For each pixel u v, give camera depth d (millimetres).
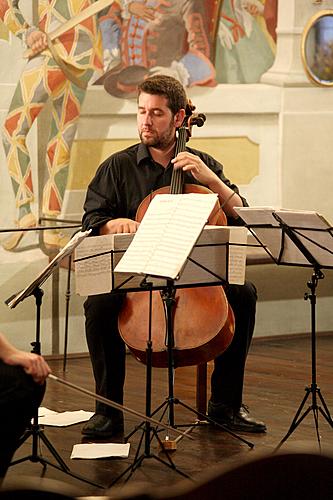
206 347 4766
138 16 7594
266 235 4660
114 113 7574
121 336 4840
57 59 7277
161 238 4020
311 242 4449
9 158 7188
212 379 5262
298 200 8469
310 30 8305
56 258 3885
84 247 4309
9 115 7160
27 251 7301
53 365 7160
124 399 5941
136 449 4809
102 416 5020
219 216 5043
